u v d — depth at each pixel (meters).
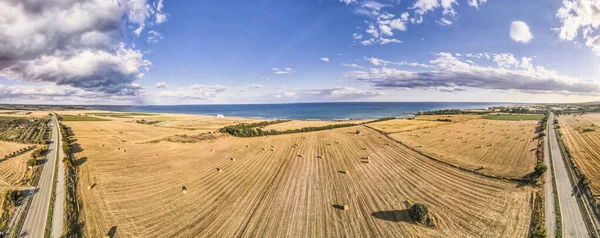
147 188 34.44
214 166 44.34
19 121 106.50
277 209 28.34
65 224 25.28
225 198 31.28
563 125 91.75
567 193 31.28
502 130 80.25
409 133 74.69
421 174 38.66
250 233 23.89
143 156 50.62
